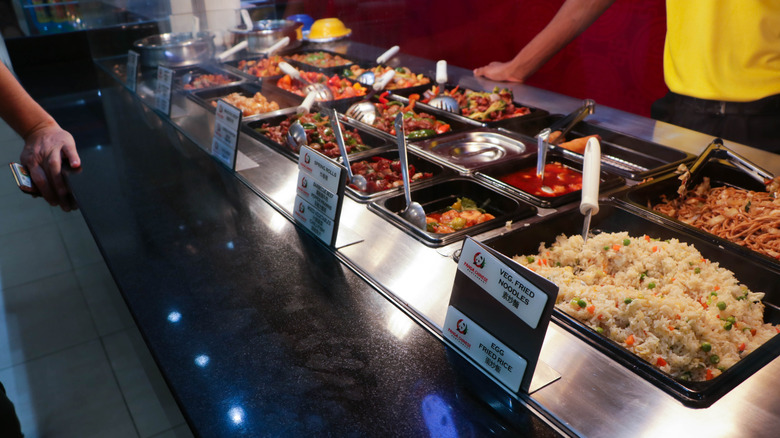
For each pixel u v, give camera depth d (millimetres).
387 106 2229
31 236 3314
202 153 1849
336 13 3158
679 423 725
